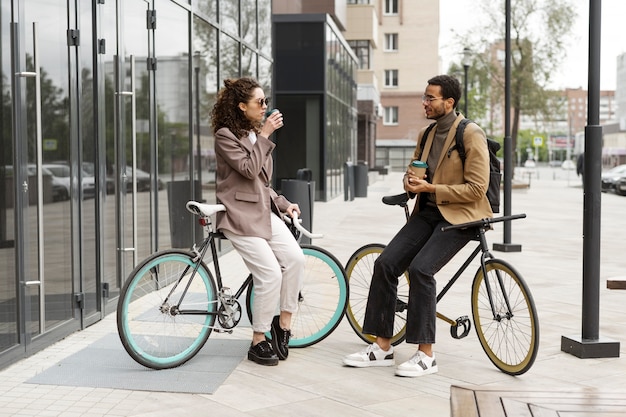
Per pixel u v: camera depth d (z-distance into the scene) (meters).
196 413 4.39
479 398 2.90
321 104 24.00
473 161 5.23
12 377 5.06
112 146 7.36
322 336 5.93
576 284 9.20
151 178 8.60
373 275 5.47
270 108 16.61
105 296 6.98
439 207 5.28
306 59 23.83
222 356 5.58
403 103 64.44
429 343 5.20
